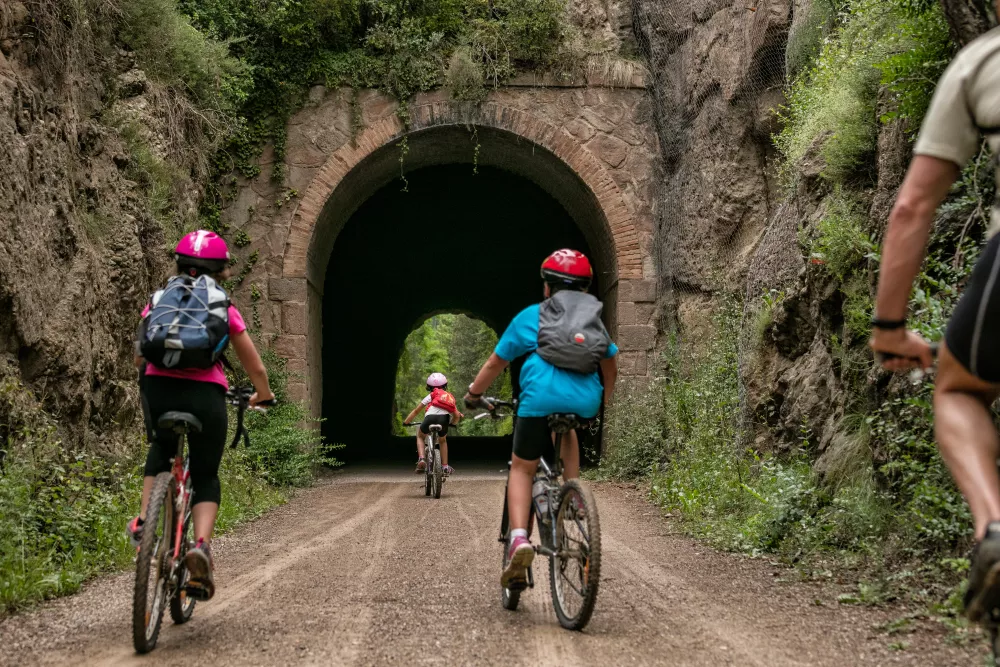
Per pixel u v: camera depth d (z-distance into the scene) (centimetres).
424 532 812
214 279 438
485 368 460
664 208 1519
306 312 1509
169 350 392
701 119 1380
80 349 772
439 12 1549
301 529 857
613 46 1582
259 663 368
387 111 1534
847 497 640
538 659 372
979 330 196
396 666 362
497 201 2384
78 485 663
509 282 2745
